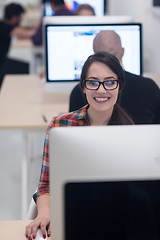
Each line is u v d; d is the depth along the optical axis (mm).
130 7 5508
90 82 1873
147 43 4891
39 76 4504
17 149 5285
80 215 1264
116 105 1929
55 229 1511
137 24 3609
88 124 1952
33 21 8234
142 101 2789
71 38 3623
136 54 3660
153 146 1443
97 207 1271
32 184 4035
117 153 1440
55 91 3691
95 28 3623
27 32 6996
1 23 5582
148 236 1306
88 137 1455
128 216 1290
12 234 1875
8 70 5621
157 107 2840
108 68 1860
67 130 1463
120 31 3631
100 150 1444
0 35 5559
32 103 3689
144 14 4973
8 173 4656
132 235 1299
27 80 4473
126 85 2762
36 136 4883
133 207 1291
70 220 1262
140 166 1434
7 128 3180
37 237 1822
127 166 1434
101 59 1867
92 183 1261
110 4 6555
